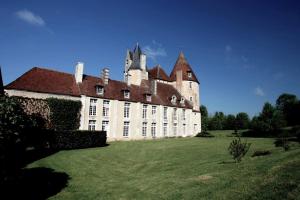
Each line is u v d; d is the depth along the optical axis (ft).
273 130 158.40
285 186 24.45
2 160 27.76
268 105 172.04
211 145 85.61
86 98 110.52
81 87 112.68
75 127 104.32
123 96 126.21
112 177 45.09
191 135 157.58
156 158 62.85
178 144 92.58
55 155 65.10
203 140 110.52
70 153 69.62
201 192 27.71
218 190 27.37
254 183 27.35
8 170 42.14
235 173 33.71
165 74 178.60
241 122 271.90
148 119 134.31
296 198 21.54
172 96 152.25
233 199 23.97
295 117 219.82
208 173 38.06
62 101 101.19
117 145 93.20
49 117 97.14
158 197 29.35
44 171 46.96
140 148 82.53
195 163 51.80
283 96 233.14
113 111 119.85
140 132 128.67
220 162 49.19
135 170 51.13
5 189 34.86
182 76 169.68
